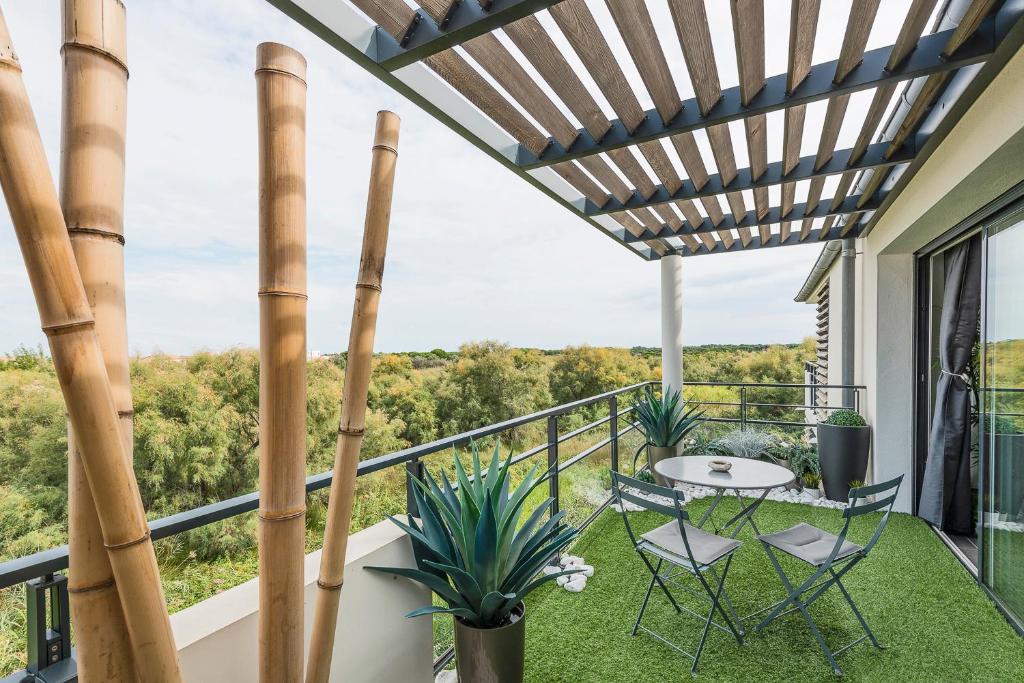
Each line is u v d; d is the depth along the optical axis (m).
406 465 2.08
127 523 0.66
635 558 3.54
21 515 7.49
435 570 1.97
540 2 1.46
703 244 5.99
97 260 0.67
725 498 5.05
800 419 13.67
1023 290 2.63
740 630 2.67
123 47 0.70
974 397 3.79
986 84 2.07
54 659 1.05
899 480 2.59
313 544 7.53
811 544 2.67
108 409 0.64
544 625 2.72
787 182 3.21
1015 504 2.72
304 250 0.92
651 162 2.92
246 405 10.06
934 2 1.58
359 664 1.69
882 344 4.61
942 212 3.19
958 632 2.64
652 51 1.90
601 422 4.57
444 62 1.85
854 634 2.63
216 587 7.62
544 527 2.12
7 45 0.57
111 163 0.68
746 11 1.63
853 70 2.03
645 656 2.45
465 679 1.91
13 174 0.57
